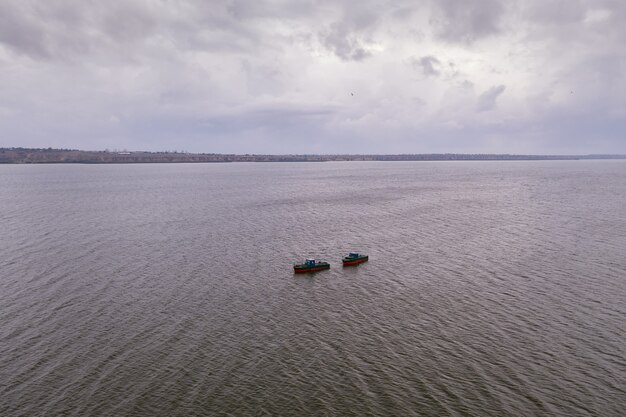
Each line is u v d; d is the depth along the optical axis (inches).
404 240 4286.4
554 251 3747.5
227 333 2292.1
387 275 3218.5
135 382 1855.3
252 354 2080.5
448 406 1697.8
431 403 1717.5
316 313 2546.8
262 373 1920.5
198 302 2701.8
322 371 1936.5
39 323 2385.6
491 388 1808.6
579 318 2426.2
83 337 2235.5
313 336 2260.1
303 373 1921.8
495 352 2084.2
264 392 1788.9
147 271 3287.4
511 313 2500.0
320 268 3331.7
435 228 4857.3
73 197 7824.8
